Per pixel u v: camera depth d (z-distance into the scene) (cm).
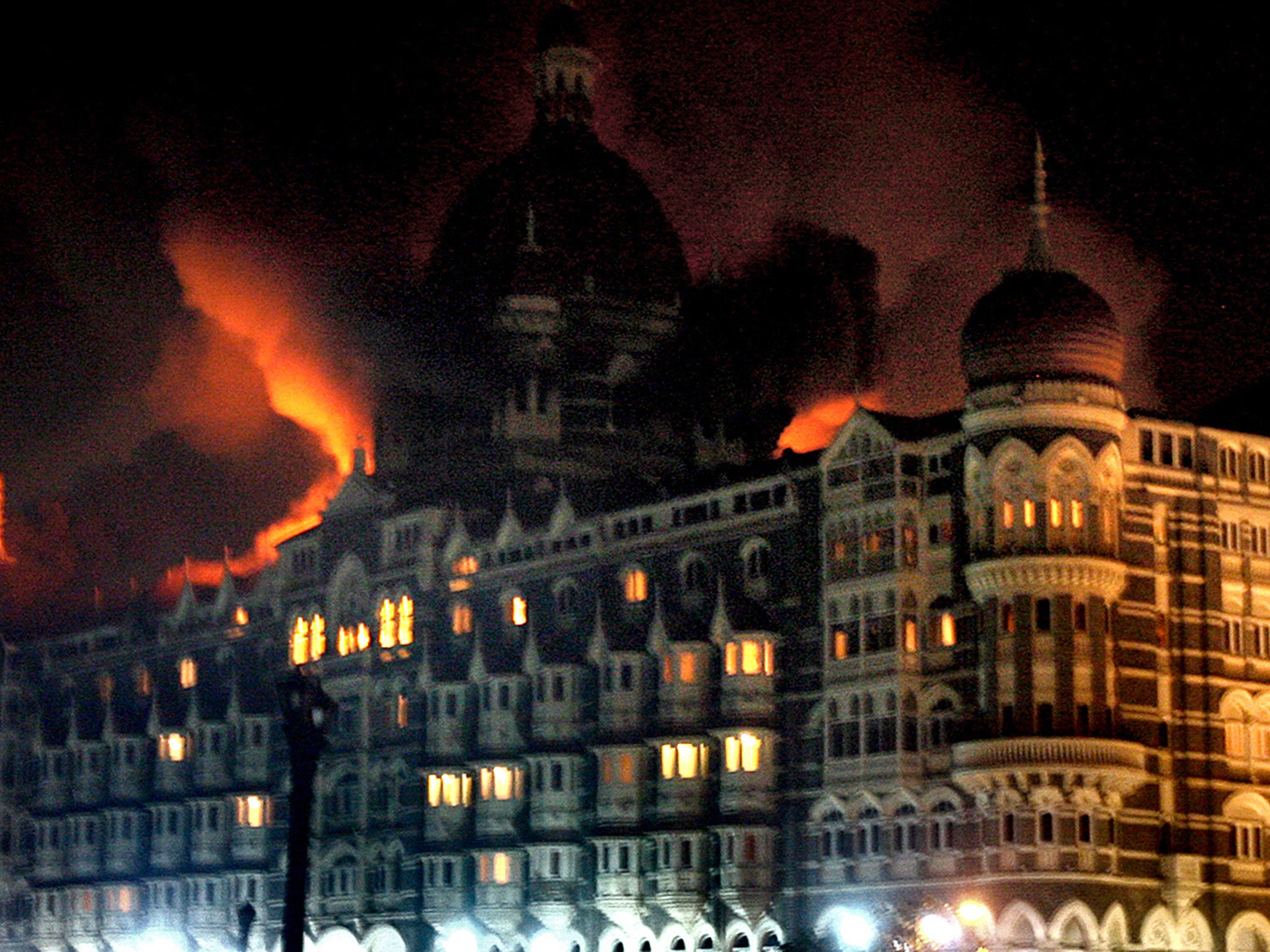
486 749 16638
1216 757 14062
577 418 18112
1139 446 14100
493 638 17012
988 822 13500
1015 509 13462
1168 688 14025
